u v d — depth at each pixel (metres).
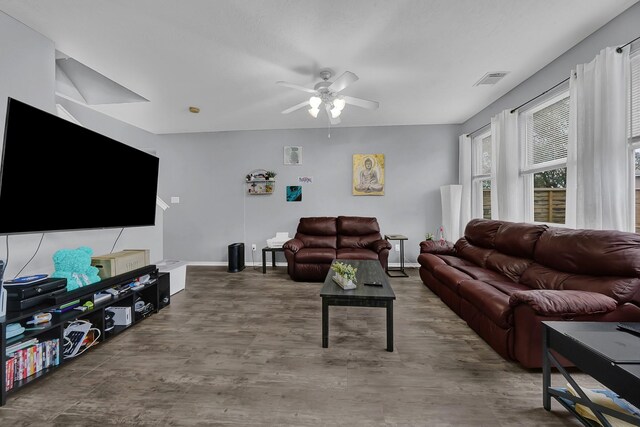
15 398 1.54
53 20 2.08
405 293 3.47
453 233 4.46
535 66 2.88
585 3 1.99
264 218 5.20
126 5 1.94
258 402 1.51
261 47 2.48
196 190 5.28
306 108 4.03
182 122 4.65
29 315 1.62
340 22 2.16
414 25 2.20
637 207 2.10
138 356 1.99
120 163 2.60
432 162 4.95
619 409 1.26
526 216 3.32
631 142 2.02
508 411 1.44
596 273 1.91
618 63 2.02
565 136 2.78
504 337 1.90
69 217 2.10
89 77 3.32
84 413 1.43
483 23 2.19
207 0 1.91
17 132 1.72
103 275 2.33
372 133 5.03
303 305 3.07
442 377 1.73
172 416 1.40
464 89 3.43
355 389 1.62
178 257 5.33
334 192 5.10
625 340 1.18
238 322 2.60
